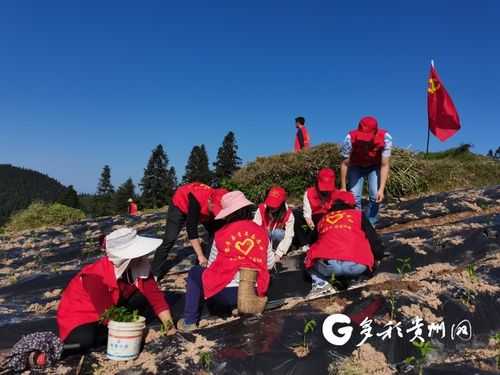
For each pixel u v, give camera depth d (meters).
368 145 6.87
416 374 3.83
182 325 4.73
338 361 3.92
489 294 4.82
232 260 4.57
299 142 13.68
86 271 4.51
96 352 4.39
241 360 3.93
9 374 4.16
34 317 5.81
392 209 9.41
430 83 11.14
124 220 12.09
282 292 5.79
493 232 6.55
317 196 6.13
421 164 12.09
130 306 5.14
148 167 54.41
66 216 17.03
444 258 6.20
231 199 4.82
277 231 6.25
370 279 5.70
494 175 12.87
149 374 3.88
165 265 7.22
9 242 11.03
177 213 6.07
